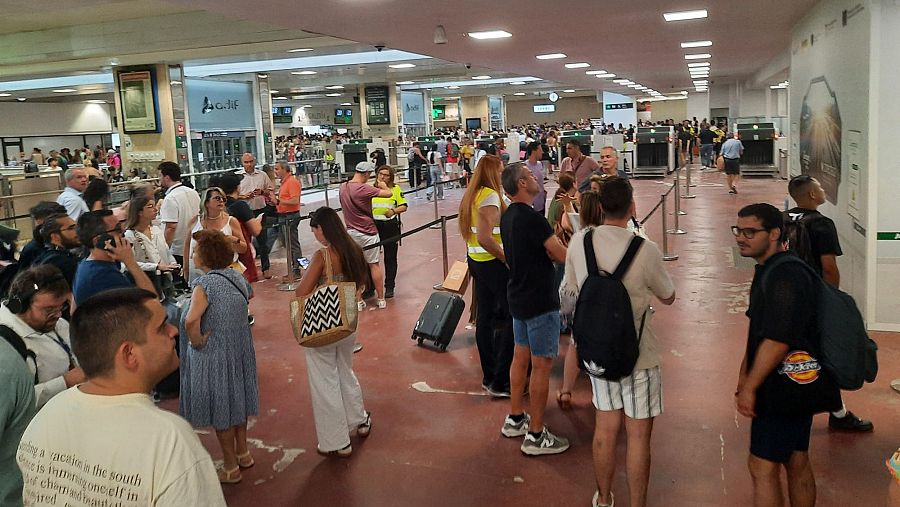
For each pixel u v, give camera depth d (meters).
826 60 8.60
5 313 2.80
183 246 6.82
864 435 4.42
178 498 1.71
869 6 6.32
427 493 3.97
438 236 13.12
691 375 5.59
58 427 1.82
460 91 44.97
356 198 7.68
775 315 2.85
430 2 8.32
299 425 4.99
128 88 18.72
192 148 21.16
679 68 21.53
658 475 4.05
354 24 9.91
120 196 13.53
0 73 18.53
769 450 2.97
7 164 28.52
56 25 15.94
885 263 6.41
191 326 3.99
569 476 4.08
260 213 9.98
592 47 14.32
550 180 24.25
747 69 22.94
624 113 45.44
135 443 1.74
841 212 7.64
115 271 4.07
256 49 16.25
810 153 9.88
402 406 5.23
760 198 17.09
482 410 5.10
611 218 3.46
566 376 5.01
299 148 27.92
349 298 4.17
